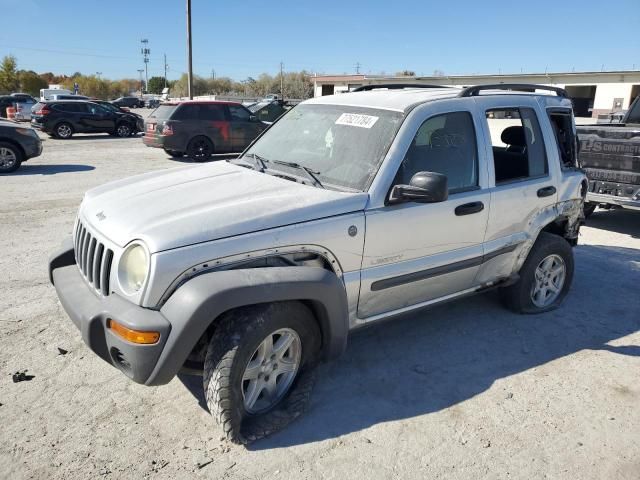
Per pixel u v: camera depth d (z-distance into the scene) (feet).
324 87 200.85
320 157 12.30
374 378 12.00
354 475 9.01
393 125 11.76
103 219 10.44
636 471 9.39
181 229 9.14
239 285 8.75
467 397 11.41
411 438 10.01
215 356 9.11
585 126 26.96
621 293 17.71
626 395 11.69
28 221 24.38
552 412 10.98
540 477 9.16
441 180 10.53
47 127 69.67
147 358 8.57
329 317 10.01
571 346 13.87
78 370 11.76
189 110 48.57
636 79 125.90
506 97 14.16
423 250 11.91
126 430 9.86
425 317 15.25
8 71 245.86
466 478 9.07
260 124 52.03
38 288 16.25
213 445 9.55
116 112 74.23
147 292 8.71
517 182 13.98
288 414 10.15
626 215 29.86
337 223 10.36
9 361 12.03
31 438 9.53
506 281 14.69
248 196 10.66
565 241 15.64
